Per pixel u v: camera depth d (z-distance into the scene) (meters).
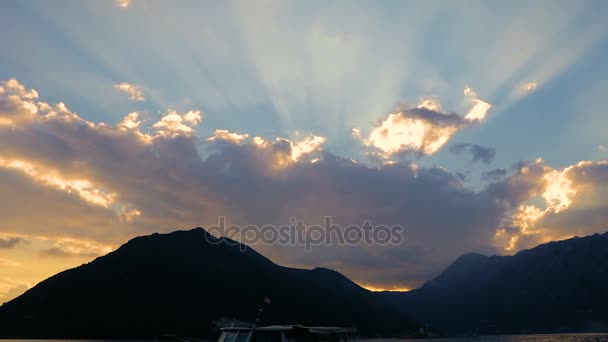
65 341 155.50
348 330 35.28
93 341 156.88
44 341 153.62
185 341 39.19
